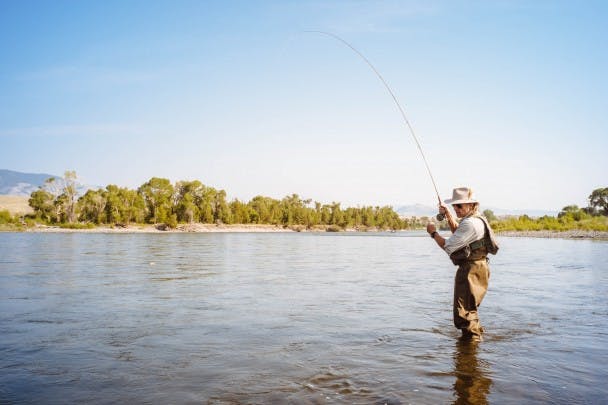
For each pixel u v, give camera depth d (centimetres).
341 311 689
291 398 335
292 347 480
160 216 12212
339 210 19275
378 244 4378
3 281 1070
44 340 511
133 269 1391
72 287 959
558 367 411
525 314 666
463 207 559
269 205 16825
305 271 1351
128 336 530
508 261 1792
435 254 2488
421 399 333
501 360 432
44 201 11600
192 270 1362
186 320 619
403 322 610
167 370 403
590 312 683
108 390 355
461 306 527
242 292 894
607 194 10856
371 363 422
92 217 12031
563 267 1502
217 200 14188
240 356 447
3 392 351
